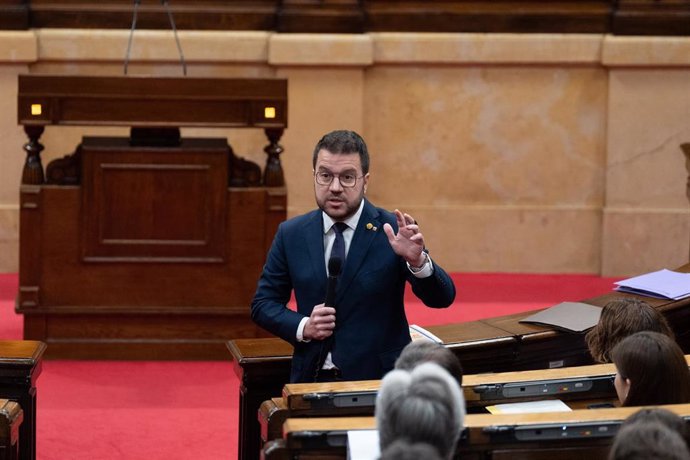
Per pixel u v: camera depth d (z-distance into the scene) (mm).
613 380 14867
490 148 34500
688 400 13180
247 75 33688
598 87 34281
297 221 16391
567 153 34531
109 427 22109
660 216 34219
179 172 25688
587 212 34625
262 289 16500
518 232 34781
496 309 30734
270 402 14883
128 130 33812
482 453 12484
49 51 33031
